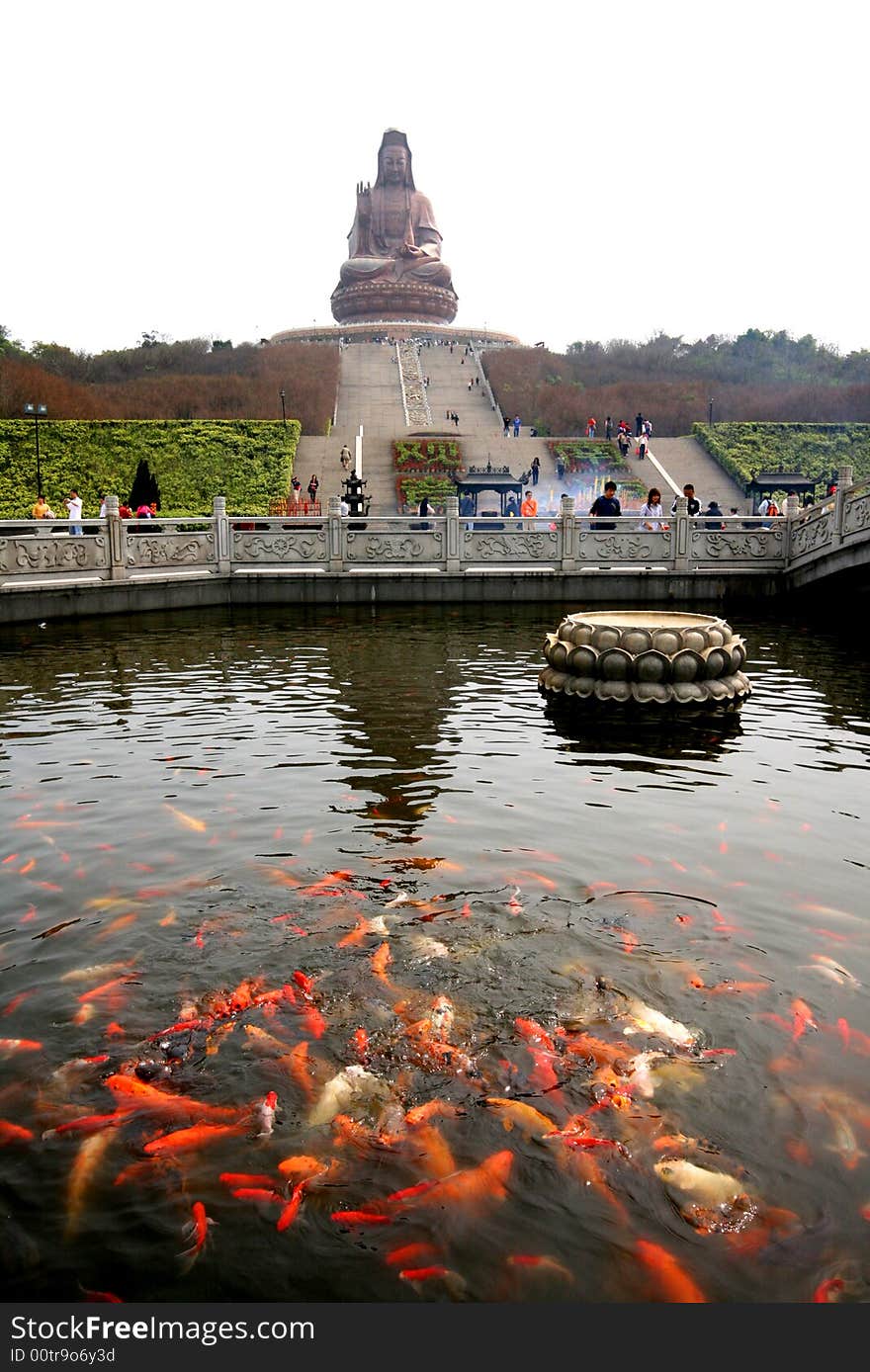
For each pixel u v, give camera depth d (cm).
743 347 6856
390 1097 340
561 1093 344
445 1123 328
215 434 4138
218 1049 369
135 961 435
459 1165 309
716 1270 274
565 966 434
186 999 404
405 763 757
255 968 430
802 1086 348
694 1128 326
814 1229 286
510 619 1638
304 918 478
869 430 4584
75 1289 267
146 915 481
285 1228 286
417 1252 279
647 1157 314
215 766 745
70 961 435
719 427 4575
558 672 1018
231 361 5706
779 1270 273
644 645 959
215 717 912
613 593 1836
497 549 1848
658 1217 290
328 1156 313
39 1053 365
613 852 568
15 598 1507
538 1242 282
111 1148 317
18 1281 269
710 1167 308
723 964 436
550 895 507
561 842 584
